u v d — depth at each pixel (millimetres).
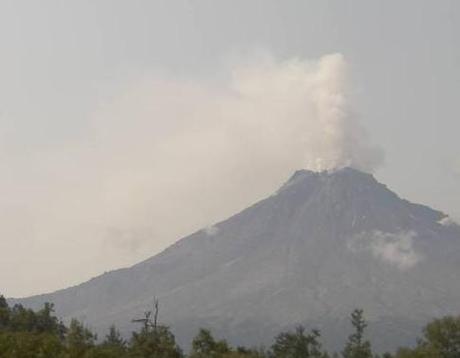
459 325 106250
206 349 87625
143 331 90312
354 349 117062
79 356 65625
